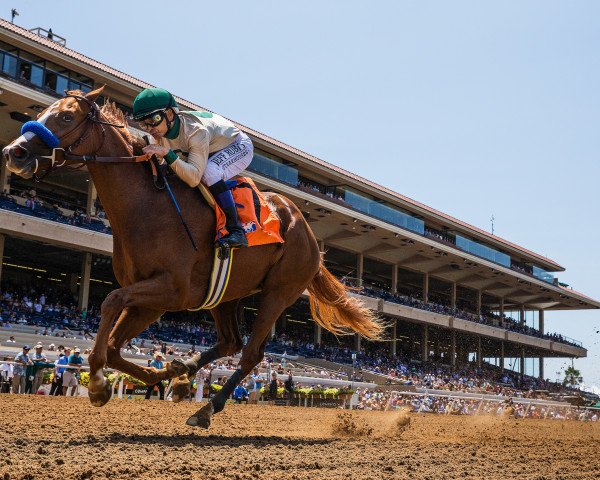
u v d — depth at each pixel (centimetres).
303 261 662
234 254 586
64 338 2589
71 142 511
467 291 6397
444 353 6288
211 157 580
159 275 523
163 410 1059
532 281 5928
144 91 543
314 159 4178
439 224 5244
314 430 834
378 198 4691
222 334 677
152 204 530
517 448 701
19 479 353
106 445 512
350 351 4634
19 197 2991
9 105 2708
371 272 5791
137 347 2725
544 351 6956
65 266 3888
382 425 1089
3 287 3328
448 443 717
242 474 408
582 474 497
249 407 1605
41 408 902
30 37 2666
